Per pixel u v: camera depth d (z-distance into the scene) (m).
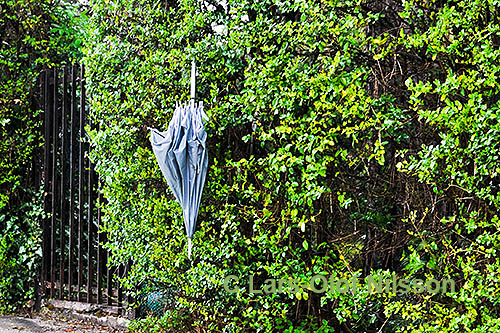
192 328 5.15
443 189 3.76
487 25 3.67
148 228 5.12
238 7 4.52
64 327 6.15
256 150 4.83
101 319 6.16
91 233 6.41
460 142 3.71
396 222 4.34
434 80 3.75
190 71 4.83
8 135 6.93
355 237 4.39
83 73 6.45
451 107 3.52
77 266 7.11
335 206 4.39
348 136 3.95
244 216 4.64
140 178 5.23
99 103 5.52
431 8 3.94
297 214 4.39
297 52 4.35
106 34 5.49
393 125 3.93
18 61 7.02
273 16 4.49
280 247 4.49
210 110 4.65
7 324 6.30
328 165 4.27
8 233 6.92
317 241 4.50
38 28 7.15
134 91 5.25
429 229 3.98
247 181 4.71
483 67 3.51
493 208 3.74
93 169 6.38
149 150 5.16
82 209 6.57
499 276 3.49
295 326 4.68
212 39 4.70
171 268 5.07
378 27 4.24
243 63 4.75
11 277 6.86
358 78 3.96
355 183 4.30
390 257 4.41
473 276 3.60
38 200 6.90
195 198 4.60
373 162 4.28
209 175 4.80
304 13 4.16
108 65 5.43
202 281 4.89
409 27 4.06
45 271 6.87
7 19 6.96
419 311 3.90
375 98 4.05
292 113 4.23
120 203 5.41
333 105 3.97
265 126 4.57
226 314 4.89
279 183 4.42
